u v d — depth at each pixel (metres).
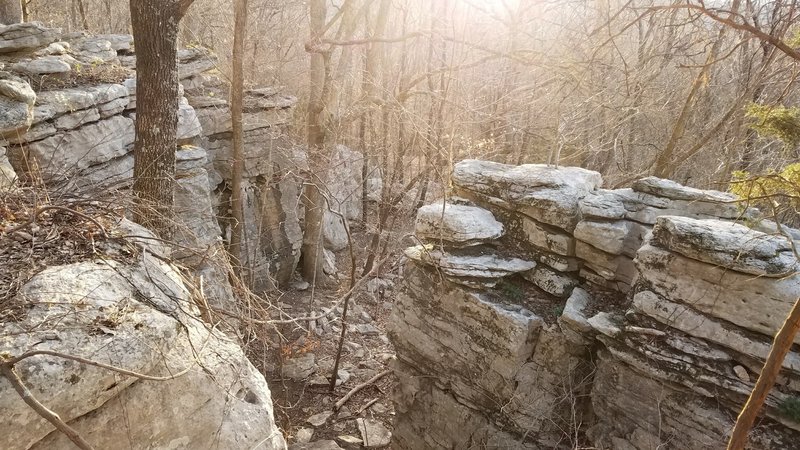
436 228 6.69
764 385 2.97
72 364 2.48
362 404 8.77
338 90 11.16
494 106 11.61
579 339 5.81
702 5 3.00
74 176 6.16
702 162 12.22
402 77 11.67
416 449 7.40
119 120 7.89
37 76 7.36
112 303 2.88
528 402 6.10
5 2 8.43
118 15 18.12
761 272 4.50
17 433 2.33
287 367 9.19
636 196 6.11
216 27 16.08
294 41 17.22
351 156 14.31
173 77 5.93
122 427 2.69
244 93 11.38
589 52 9.85
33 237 3.17
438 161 11.02
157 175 6.03
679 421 5.00
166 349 2.89
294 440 7.65
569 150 12.07
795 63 4.63
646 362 5.12
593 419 5.87
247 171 11.02
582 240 6.10
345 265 14.00
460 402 6.78
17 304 2.68
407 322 7.30
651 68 10.98
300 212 12.88
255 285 11.27
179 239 7.07
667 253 5.07
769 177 3.84
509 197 6.72
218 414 3.09
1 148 5.88
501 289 6.58
